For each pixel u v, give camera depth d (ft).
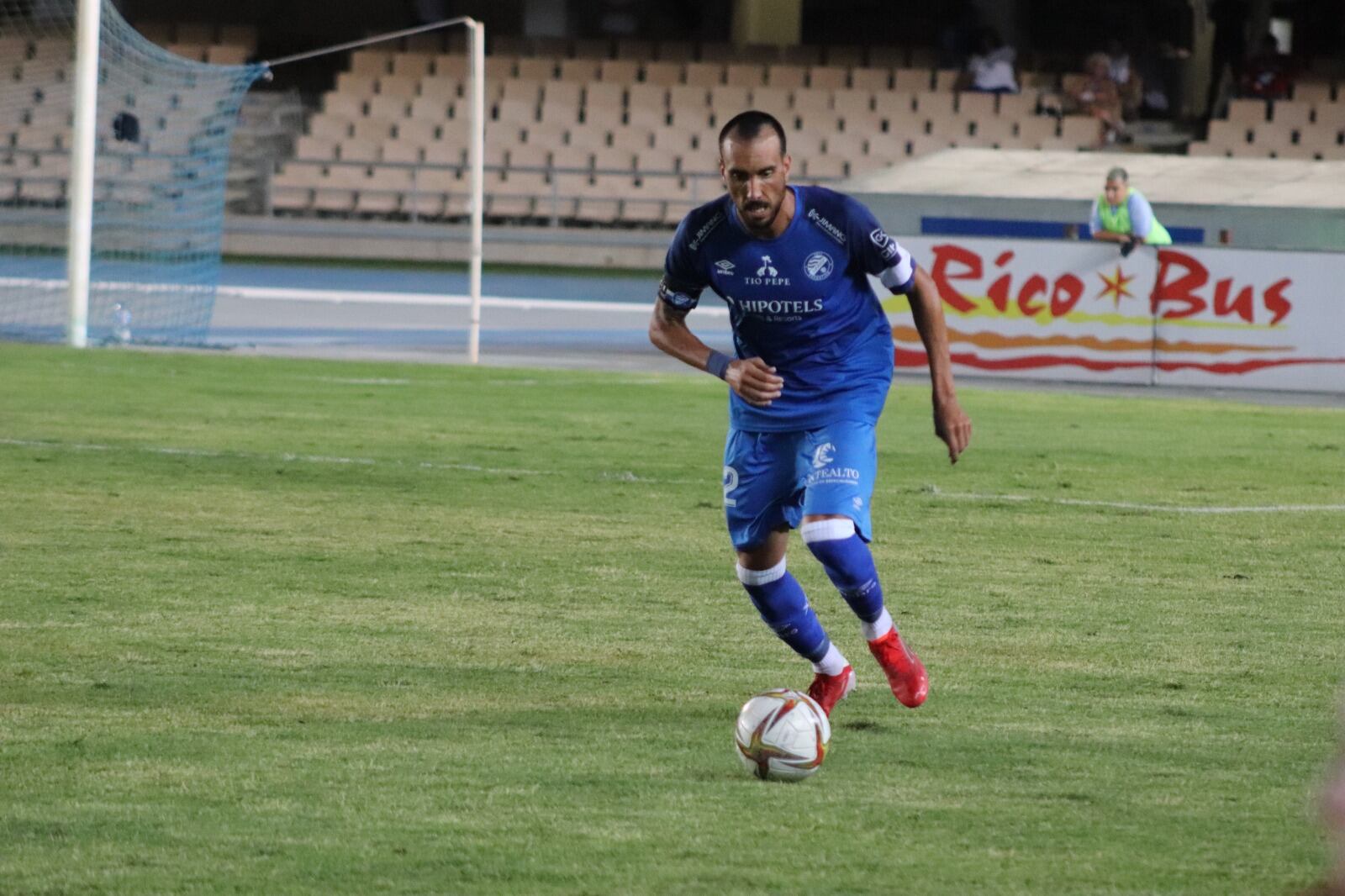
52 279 227.61
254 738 45.83
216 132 224.74
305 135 306.76
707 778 42.57
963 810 40.11
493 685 52.26
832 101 307.17
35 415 113.91
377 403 125.39
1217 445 112.88
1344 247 176.55
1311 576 71.72
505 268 281.54
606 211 294.05
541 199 293.84
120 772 42.50
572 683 52.60
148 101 223.30
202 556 72.02
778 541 49.55
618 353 171.42
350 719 47.93
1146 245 145.89
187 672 53.06
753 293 47.78
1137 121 307.17
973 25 315.58
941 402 49.16
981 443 111.96
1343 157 288.30
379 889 34.53
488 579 68.64
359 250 290.76
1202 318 145.07
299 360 154.30
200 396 126.41
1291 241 178.09
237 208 300.61
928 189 185.06
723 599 65.57
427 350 168.96
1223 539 80.18
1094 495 92.53
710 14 341.41
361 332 187.42
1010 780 42.68
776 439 48.85
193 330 178.09
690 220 48.03
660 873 35.60
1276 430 120.98
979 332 148.97
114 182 219.61
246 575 68.44
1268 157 288.51
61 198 295.48
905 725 48.29
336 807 39.93
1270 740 46.78
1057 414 127.95
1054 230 181.78
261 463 97.45
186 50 325.01
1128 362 147.02
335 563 71.20
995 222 182.80
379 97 309.01
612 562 72.33
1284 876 35.70
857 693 52.26
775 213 46.16
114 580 66.80
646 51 326.65
